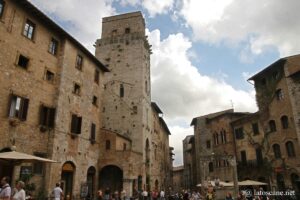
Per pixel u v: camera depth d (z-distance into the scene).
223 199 38.28
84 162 32.50
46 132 27.08
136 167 38.84
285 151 38.69
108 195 30.27
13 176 22.95
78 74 32.69
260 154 44.22
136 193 36.31
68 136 29.66
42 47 27.84
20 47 25.06
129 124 47.97
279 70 41.28
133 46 53.66
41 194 24.75
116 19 58.59
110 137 39.53
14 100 23.92
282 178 39.00
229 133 51.12
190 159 81.06
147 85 54.72
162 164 68.31
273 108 41.88
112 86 51.41
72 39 31.41
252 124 46.53
